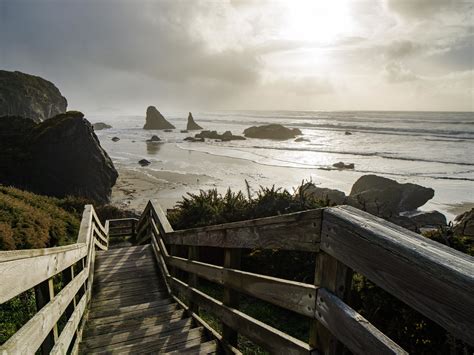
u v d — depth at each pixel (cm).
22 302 450
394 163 3544
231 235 250
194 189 2531
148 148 5575
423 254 94
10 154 2364
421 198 2025
